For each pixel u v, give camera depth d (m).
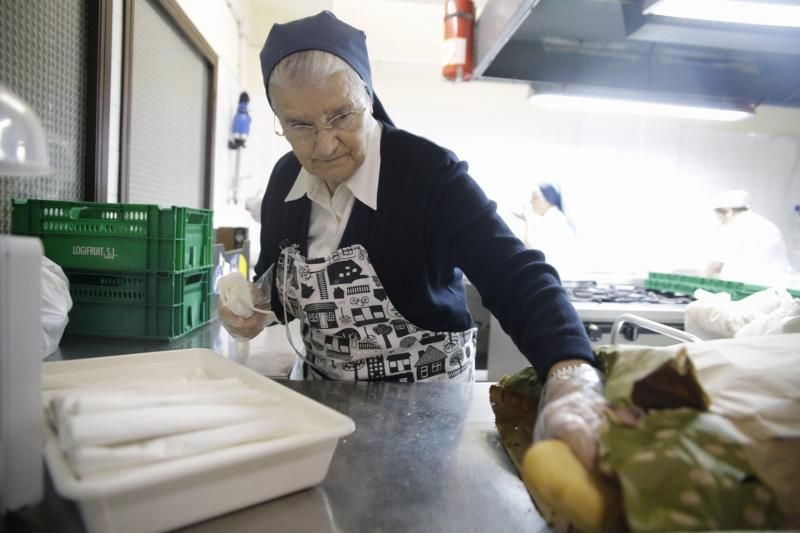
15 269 0.42
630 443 0.37
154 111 1.77
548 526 0.48
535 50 1.80
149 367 0.72
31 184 1.14
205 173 2.42
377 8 3.52
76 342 1.14
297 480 0.51
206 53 2.27
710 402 0.41
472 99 3.83
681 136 3.96
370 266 0.94
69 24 1.22
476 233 0.80
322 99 0.77
